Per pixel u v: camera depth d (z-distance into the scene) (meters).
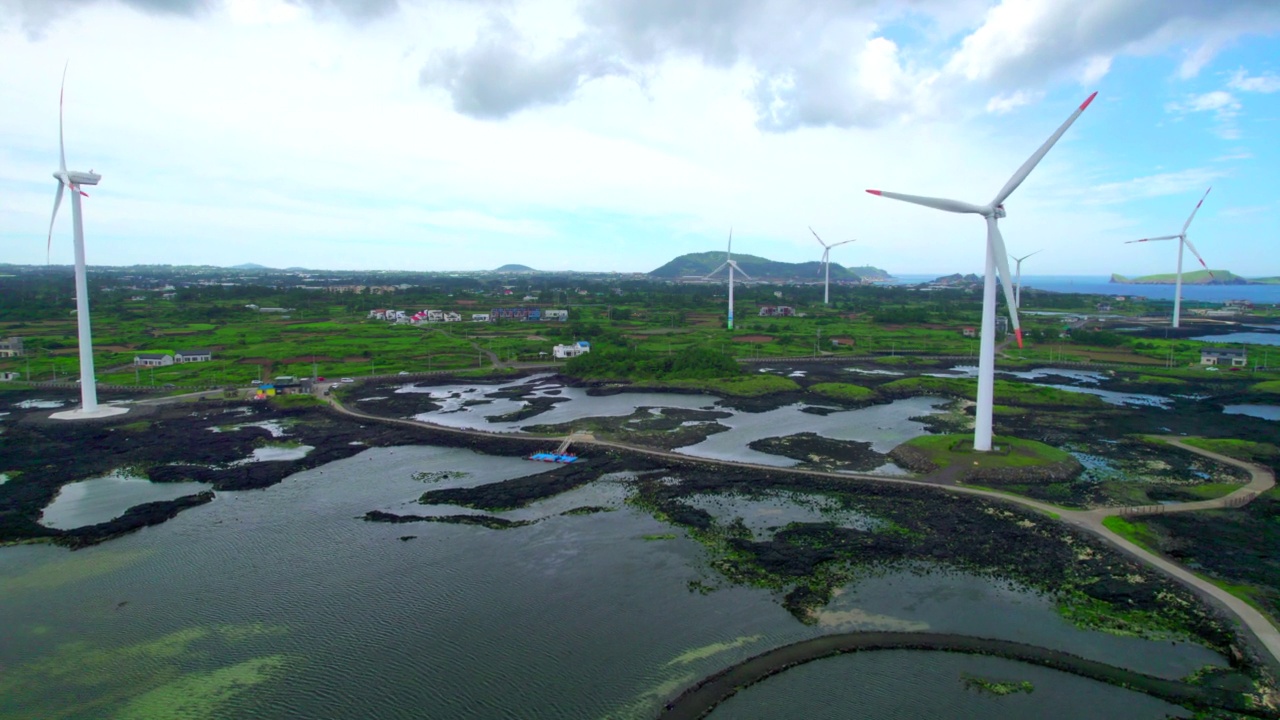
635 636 53.16
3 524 74.38
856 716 44.09
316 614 56.84
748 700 45.72
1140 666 48.78
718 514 77.00
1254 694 45.44
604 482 88.81
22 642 53.12
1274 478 87.38
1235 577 60.31
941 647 51.22
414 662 50.34
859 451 102.88
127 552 68.38
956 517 74.75
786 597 58.50
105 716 45.03
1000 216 88.69
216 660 50.88
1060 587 59.53
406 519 76.44
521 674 48.81
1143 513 74.94
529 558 66.44
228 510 79.56
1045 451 94.62
